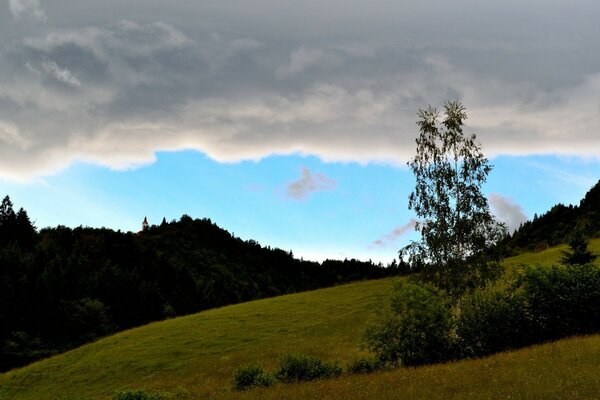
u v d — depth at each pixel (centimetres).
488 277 4462
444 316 3069
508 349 3008
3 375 5625
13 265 12694
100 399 4325
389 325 3092
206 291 18588
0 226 16675
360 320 5984
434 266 4572
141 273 16988
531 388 2053
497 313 3075
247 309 7569
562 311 3045
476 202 4628
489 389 2119
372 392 2342
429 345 3050
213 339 5903
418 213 4753
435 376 2478
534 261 7894
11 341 9775
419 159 4853
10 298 10712
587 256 5425
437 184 4716
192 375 4647
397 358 3125
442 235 4581
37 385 5178
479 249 4547
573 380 2080
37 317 10888
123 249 18262
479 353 3034
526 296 3120
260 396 2666
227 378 4344
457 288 4472
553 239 13725
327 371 3206
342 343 5034
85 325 11038
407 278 4669
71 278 12925
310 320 6456
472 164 4731
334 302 7412
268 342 5556
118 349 5838
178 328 6575
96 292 12800
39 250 14588
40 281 11681
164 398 3325
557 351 2578
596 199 15062
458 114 4844
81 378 5081
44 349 10044
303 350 4916
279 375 3247
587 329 3034
